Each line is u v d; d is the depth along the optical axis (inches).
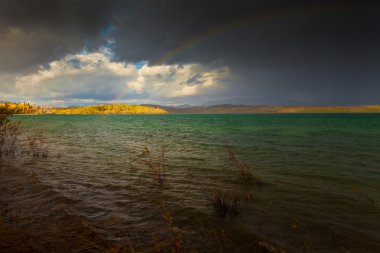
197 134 1573.6
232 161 661.9
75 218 289.1
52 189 400.2
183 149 900.0
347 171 548.1
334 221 289.9
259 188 420.2
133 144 1052.5
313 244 237.5
